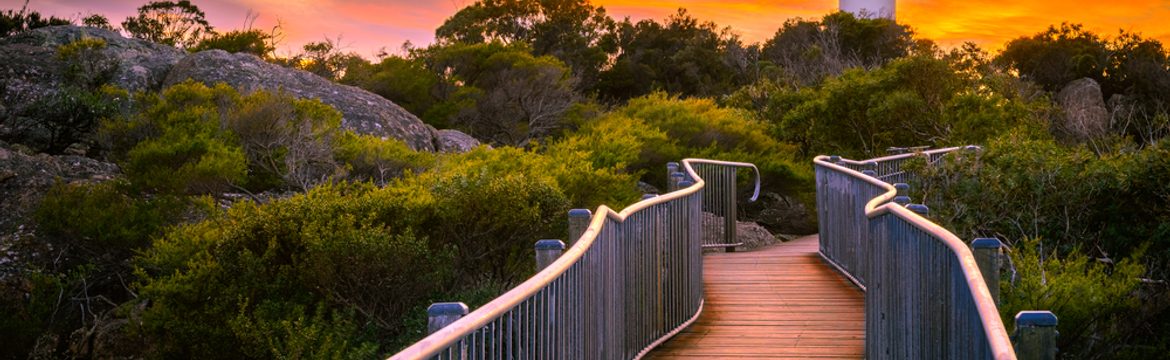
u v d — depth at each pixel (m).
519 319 4.18
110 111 20.38
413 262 10.32
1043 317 3.93
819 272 11.59
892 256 6.22
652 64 55.75
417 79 28.02
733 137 22.66
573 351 5.28
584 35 57.09
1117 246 13.16
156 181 14.49
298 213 10.82
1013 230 13.56
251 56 23.11
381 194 11.52
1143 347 9.72
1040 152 13.88
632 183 16.69
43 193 15.02
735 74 55.94
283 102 16.88
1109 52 52.56
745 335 8.36
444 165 16.42
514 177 11.88
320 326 9.73
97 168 16.58
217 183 15.03
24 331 12.34
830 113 26.38
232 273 10.45
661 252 8.14
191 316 10.39
